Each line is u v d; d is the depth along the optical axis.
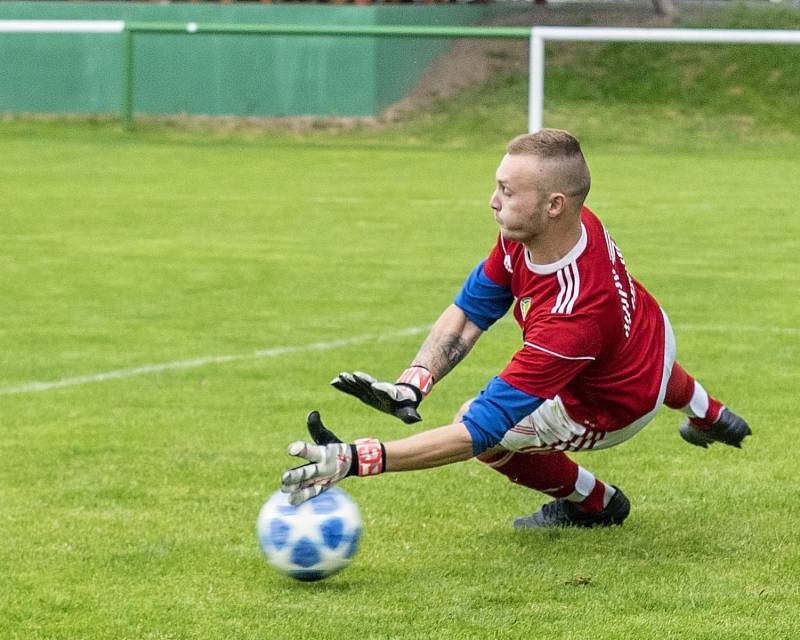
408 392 13.36
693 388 15.25
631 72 88.81
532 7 98.00
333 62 84.94
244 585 13.71
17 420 21.28
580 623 12.50
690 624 12.48
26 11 87.12
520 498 16.98
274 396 22.92
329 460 12.77
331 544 13.38
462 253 40.16
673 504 16.67
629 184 58.94
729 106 85.06
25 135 78.75
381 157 71.31
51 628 12.57
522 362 13.20
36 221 46.75
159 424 20.98
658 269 36.97
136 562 14.48
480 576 13.91
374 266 37.75
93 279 35.44
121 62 86.00
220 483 17.69
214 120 85.12
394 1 90.69
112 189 56.41
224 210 50.00
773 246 41.34
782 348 26.83
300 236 43.56
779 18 93.06
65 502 16.80
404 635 12.24
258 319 30.20
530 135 13.17
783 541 15.12
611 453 19.20
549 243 13.30
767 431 20.39
